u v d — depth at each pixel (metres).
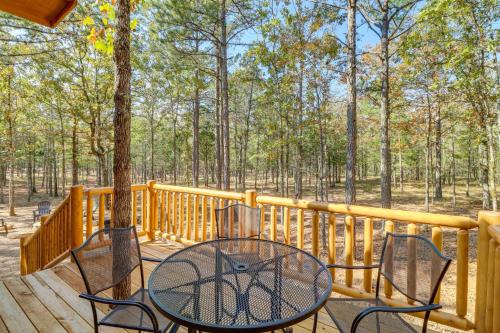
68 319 2.44
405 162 22.47
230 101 22.38
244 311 1.45
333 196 20.84
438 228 2.21
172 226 4.74
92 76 12.84
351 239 2.68
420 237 1.91
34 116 15.85
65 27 8.16
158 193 4.65
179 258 2.15
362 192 22.75
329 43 9.42
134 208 4.64
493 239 1.85
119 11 2.46
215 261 2.09
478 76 8.03
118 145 2.54
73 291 2.94
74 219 3.59
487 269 1.97
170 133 25.67
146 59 12.66
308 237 10.51
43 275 3.32
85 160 19.23
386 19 8.43
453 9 7.00
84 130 13.99
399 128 12.13
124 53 2.51
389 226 2.41
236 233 3.17
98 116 13.17
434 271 1.69
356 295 2.62
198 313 1.43
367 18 8.56
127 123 2.56
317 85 10.80
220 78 12.75
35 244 4.49
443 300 5.71
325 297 1.56
